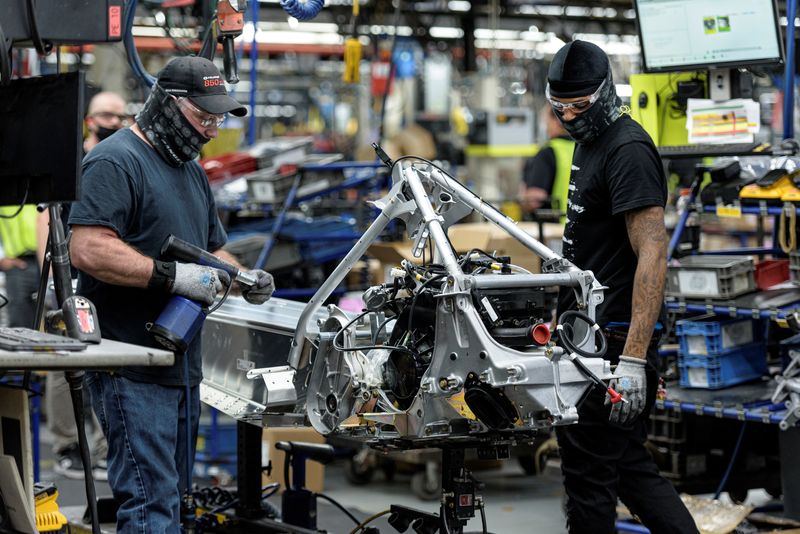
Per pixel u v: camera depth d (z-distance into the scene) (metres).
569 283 4.11
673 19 6.37
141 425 4.39
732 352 6.44
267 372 4.54
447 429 4.03
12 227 8.60
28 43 4.05
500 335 3.91
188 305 4.32
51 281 6.70
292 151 8.55
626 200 4.61
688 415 6.75
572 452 4.80
